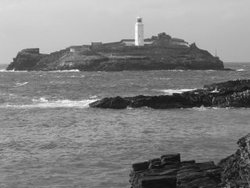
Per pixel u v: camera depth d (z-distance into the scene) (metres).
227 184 16.95
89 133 36.62
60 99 66.00
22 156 27.80
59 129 38.91
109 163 25.88
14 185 21.75
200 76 137.62
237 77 130.00
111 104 54.59
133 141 32.69
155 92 78.25
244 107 54.91
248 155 16.73
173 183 18.33
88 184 21.81
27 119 45.06
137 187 18.45
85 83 102.62
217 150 28.88
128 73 164.88
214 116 47.06
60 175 23.42
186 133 35.94
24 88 85.69
